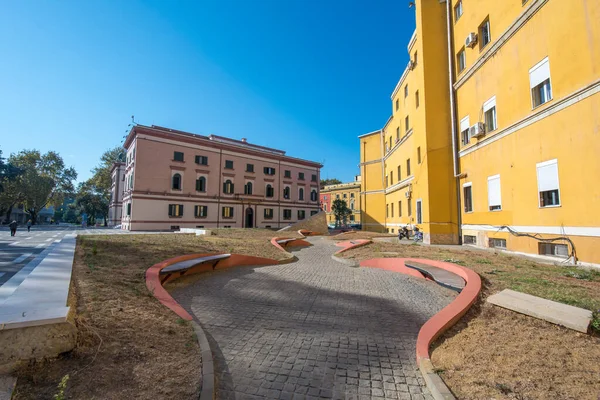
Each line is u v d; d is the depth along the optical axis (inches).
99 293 189.5
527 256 426.0
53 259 277.4
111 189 2100.1
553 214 395.5
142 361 124.8
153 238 542.6
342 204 2310.5
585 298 191.6
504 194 499.5
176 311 187.2
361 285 312.7
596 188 336.5
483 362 130.0
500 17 515.8
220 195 1569.9
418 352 144.1
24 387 100.4
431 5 718.5
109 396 100.3
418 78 754.2
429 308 232.7
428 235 665.6
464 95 637.3
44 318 114.9
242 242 588.1
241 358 146.1
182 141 1445.6
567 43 379.2
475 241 589.3
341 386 123.3
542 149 417.1
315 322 199.6
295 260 499.5
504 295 201.0
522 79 461.7
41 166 2160.4
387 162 1221.7
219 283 311.1
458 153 658.2
